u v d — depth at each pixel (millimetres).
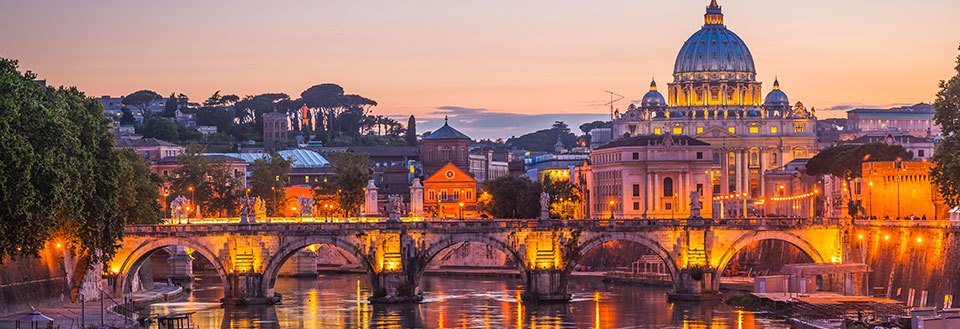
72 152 192000
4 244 171375
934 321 176125
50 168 177375
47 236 186000
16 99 175250
